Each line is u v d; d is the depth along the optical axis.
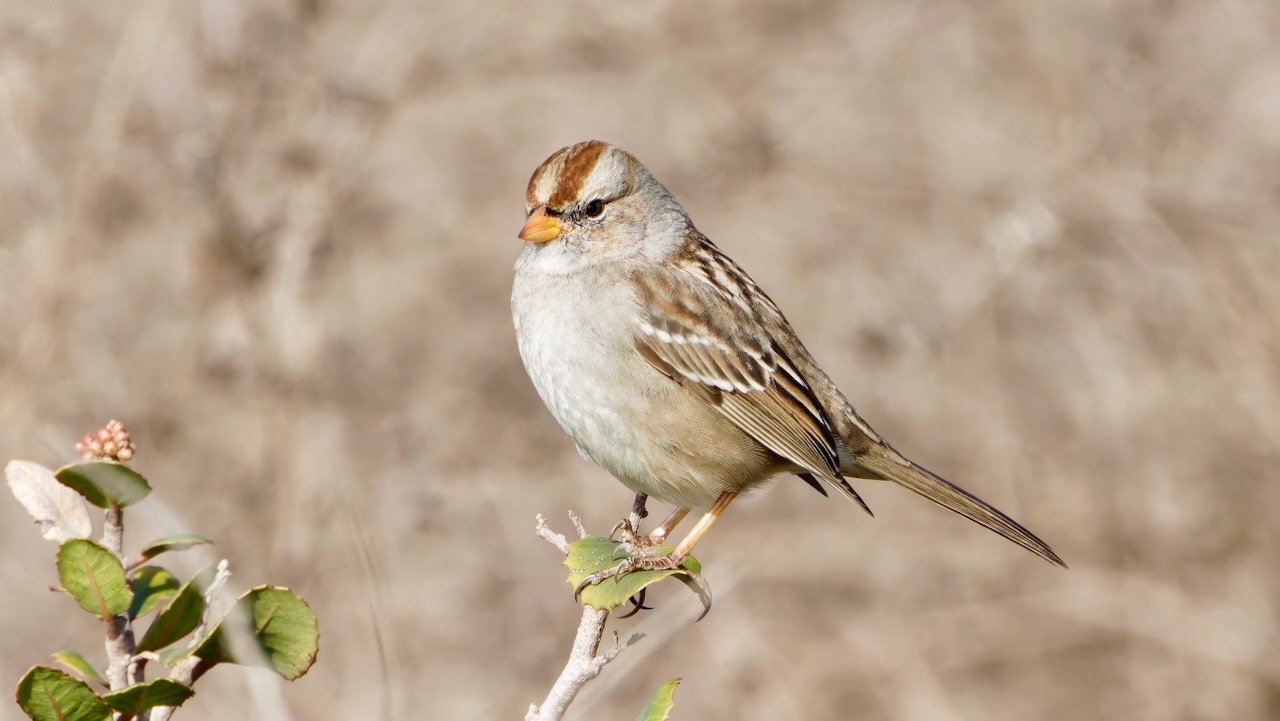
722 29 16.19
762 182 15.56
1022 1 16.30
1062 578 14.71
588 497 14.15
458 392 14.57
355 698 11.66
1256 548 14.80
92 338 13.41
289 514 12.55
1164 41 15.90
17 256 13.66
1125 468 15.16
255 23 14.06
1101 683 14.50
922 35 16.25
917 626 14.52
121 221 13.76
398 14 15.14
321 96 14.19
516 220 15.43
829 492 15.08
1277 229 15.16
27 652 12.19
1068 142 15.67
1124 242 15.33
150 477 12.85
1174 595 14.48
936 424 15.28
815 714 13.82
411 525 13.09
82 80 14.34
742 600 14.27
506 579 13.44
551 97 15.73
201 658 4.58
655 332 7.69
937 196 15.66
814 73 16.06
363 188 14.54
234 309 13.32
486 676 12.80
